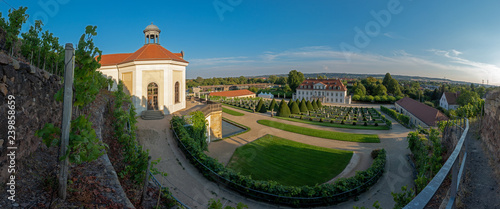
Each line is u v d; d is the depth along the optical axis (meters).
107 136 10.42
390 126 35.41
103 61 28.25
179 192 10.03
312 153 21.03
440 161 11.45
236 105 57.62
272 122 34.94
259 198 10.84
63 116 4.45
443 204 5.09
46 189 4.98
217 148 21.11
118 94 15.74
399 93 90.50
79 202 4.91
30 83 5.96
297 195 11.12
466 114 16.78
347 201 12.09
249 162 18.14
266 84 165.12
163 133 16.48
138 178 7.33
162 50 25.08
